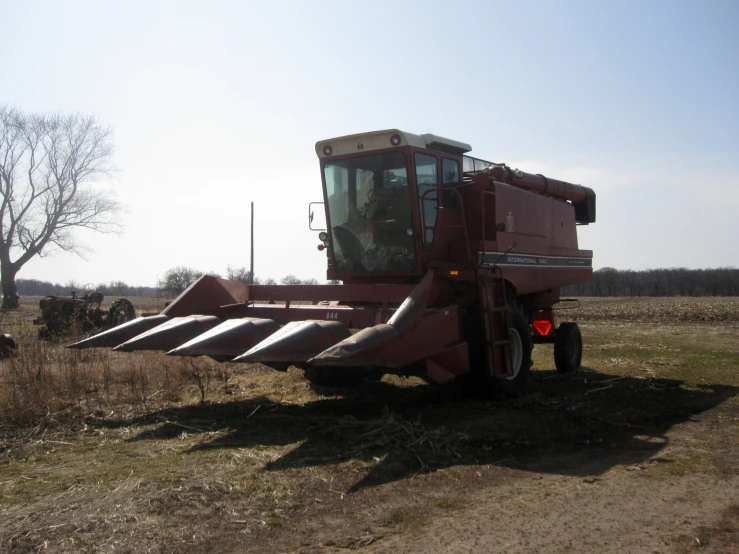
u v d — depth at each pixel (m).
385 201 9.34
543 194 11.91
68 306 17.30
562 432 7.11
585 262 12.84
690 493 5.23
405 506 4.85
